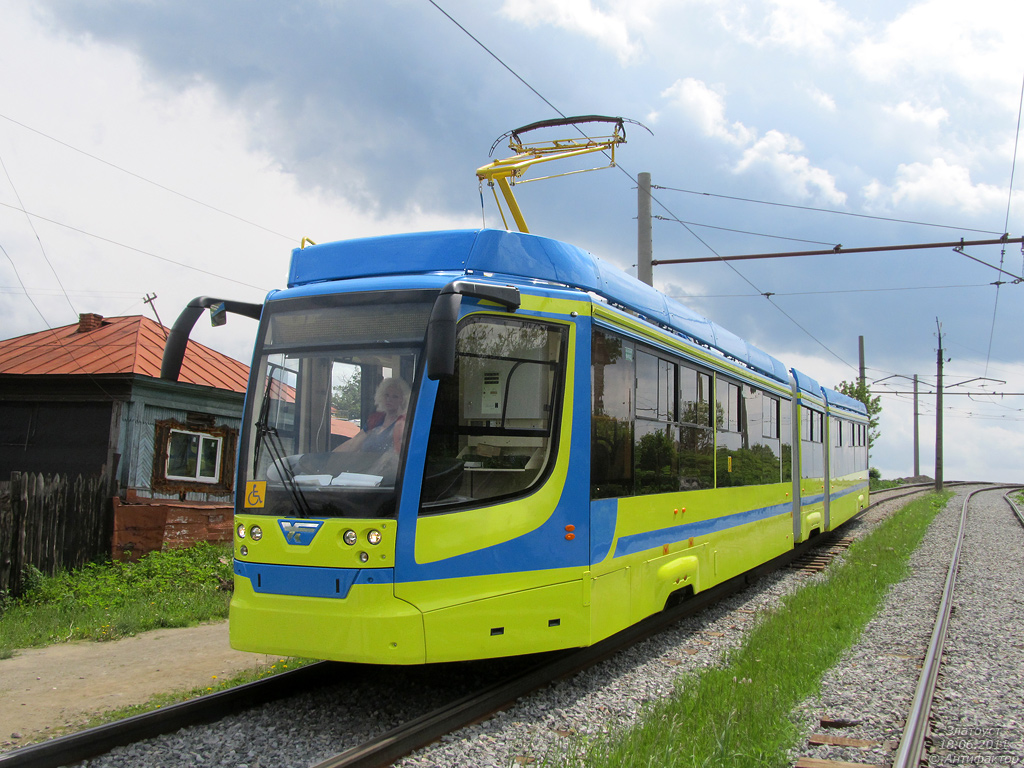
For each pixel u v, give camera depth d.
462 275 5.73
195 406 13.97
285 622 5.19
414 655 5.03
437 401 5.35
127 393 12.64
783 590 10.86
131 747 4.73
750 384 10.41
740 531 9.68
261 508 5.44
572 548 5.87
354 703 5.70
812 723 5.31
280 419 5.67
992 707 5.72
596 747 4.54
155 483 13.09
